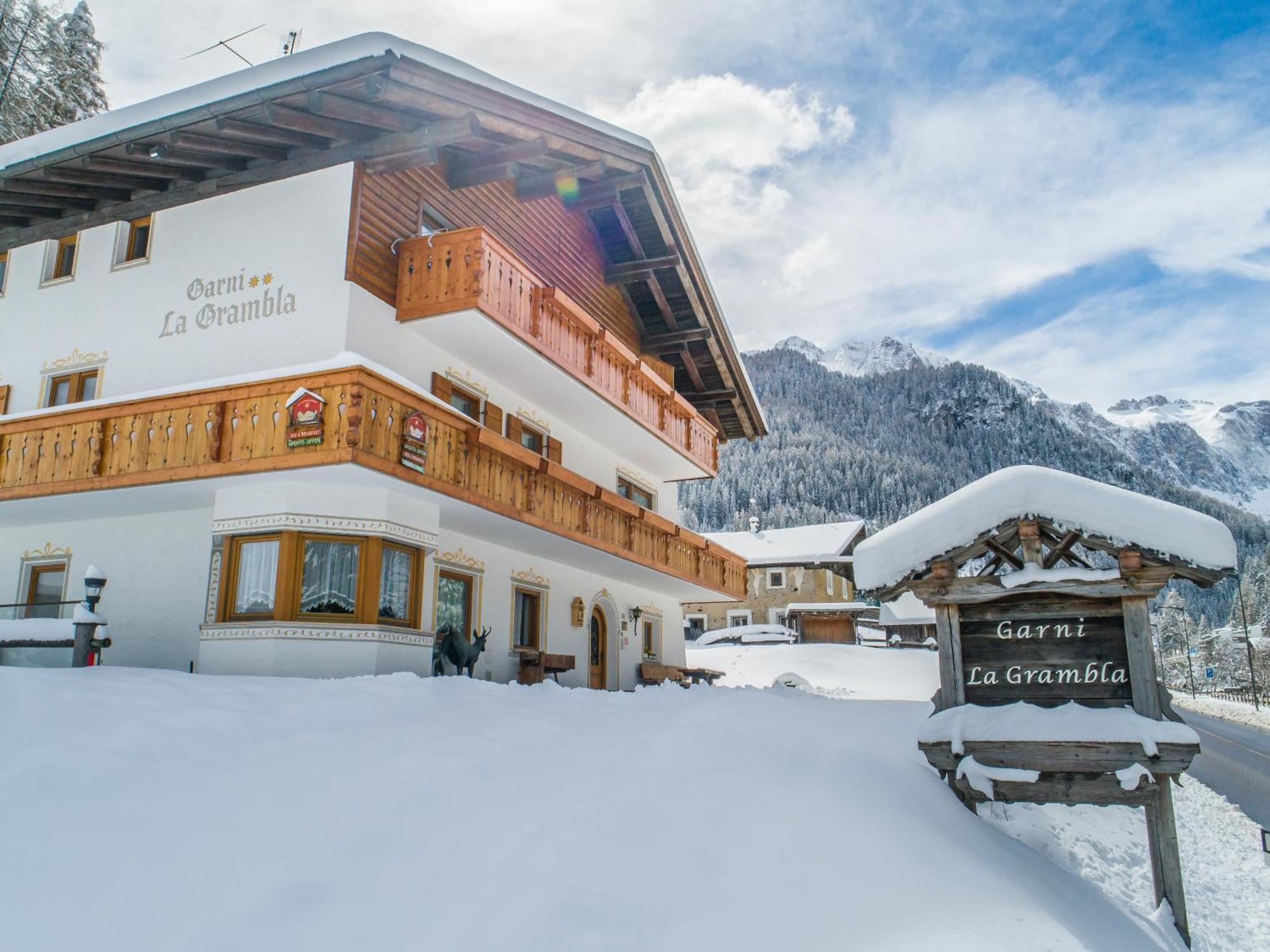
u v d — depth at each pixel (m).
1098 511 6.72
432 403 12.48
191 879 4.33
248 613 12.09
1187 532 6.46
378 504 12.47
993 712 6.93
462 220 15.94
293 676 11.56
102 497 12.71
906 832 5.61
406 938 3.96
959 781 6.91
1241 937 7.75
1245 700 56.25
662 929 4.14
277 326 13.27
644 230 20.48
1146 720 6.55
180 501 12.95
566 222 19.72
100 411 12.54
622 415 19.33
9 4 27.88
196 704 7.30
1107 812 11.95
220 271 13.92
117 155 13.42
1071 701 6.87
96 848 4.54
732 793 5.94
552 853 4.78
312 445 11.11
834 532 61.81
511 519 14.66
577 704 10.08
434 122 13.12
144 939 3.83
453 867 4.63
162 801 5.16
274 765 6.00
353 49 11.67
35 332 15.24
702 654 45.44
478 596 16.31
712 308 21.95
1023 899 4.99
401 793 5.60
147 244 14.79
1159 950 5.52
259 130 13.07
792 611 55.25
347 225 13.19
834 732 8.30
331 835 4.89
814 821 5.52
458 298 13.49
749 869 4.82
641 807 5.53
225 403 11.85
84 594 13.77
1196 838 11.75
